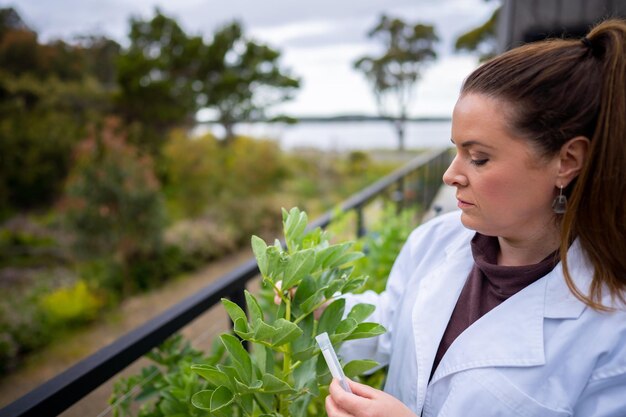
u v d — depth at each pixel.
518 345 0.62
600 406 0.58
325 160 12.99
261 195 9.96
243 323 0.60
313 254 0.63
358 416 0.56
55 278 6.12
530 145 0.54
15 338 4.67
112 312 5.76
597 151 0.53
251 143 10.70
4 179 10.15
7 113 10.99
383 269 1.60
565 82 0.53
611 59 0.52
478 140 0.56
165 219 7.07
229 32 15.34
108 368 0.83
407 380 0.74
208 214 8.91
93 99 12.95
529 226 0.62
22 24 13.27
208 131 11.72
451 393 0.65
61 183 10.68
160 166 11.02
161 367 1.17
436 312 0.74
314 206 10.14
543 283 0.64
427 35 19.17
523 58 0.57
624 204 0.53
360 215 2.45
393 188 3.63
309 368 0.72
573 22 2.83
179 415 0.91
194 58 14.67
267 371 0.73
